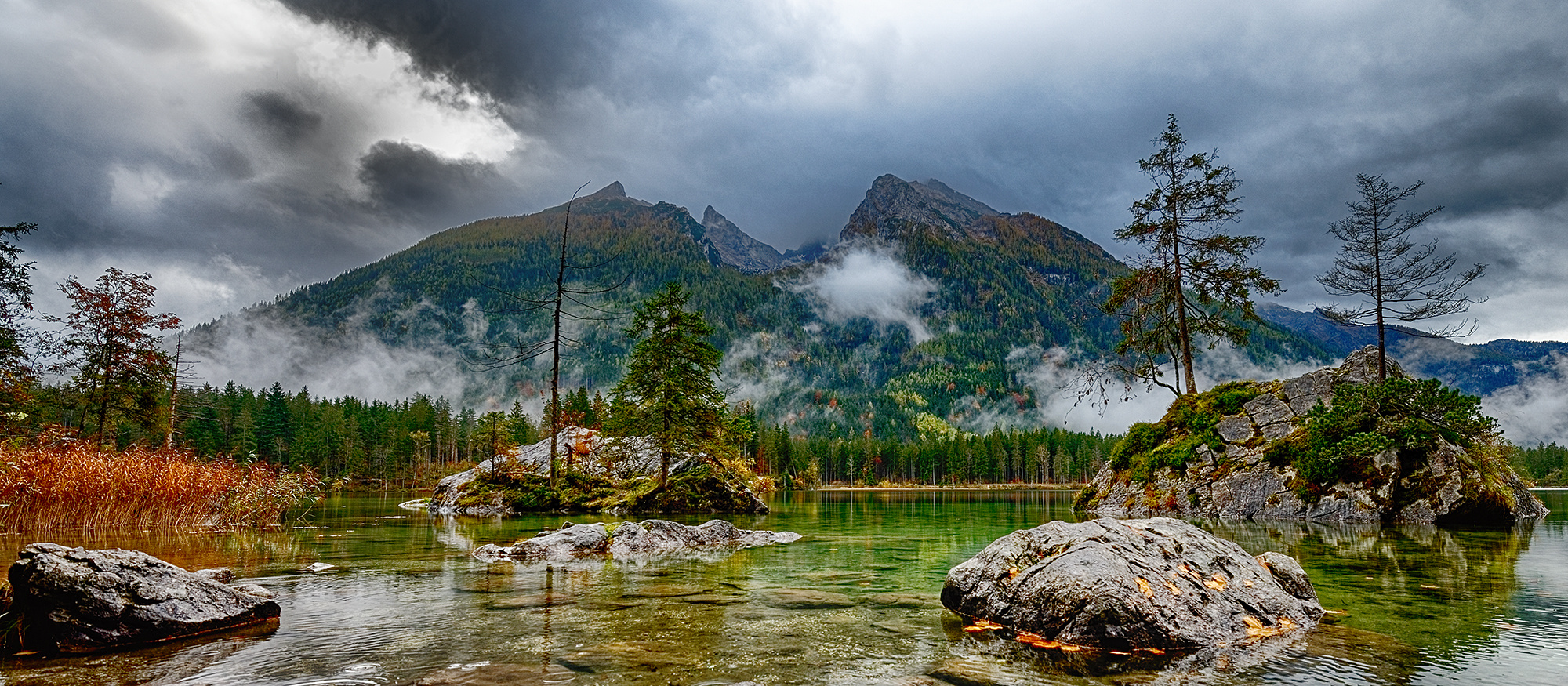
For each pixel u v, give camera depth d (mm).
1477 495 20984
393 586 9719
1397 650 6203
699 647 6312
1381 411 23234
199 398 81375
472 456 98375
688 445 32844
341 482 36125
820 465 151875
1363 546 14539
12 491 16047
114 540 15422
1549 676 5395
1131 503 27781
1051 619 6785
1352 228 28719
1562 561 12086
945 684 5262
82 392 26922
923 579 10461
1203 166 30078
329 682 5254
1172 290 30344
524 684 5176
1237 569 7844
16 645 6227
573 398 72000
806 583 10055
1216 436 26984
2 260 22469
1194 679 5406
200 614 6844
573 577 10617
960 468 152125
